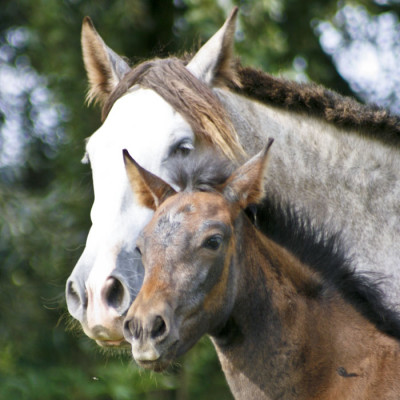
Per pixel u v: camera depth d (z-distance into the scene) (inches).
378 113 344.2
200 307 243.1
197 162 265.1
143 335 231.0
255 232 269.7
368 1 730.8
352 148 344.5
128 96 326.3
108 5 682.2
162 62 335.0
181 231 242.5
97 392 582.2
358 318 267.6
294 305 264.7
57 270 627.5
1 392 577.9
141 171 265.0
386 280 329.4
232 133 324.5
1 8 738.2
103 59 360.5
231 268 253.1
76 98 668.7
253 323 263.7
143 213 303.6
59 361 630.5
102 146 315.3
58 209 648.4
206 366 620.4
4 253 626.2
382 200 338.3
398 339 264.7
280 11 677.9
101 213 303.7
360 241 335.9
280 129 351.9
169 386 585.6
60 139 702.5
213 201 250.1
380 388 253.0
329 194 342.6
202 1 632.4
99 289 289.6
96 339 295.4
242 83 357.7
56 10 665.0
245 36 641.0
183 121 314.5
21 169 721.6
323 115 349.1
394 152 342.3
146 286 238.4
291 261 276.5
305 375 260.1
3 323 622.8
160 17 700.7
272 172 344.8
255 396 264.2
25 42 712.4
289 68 665.6
